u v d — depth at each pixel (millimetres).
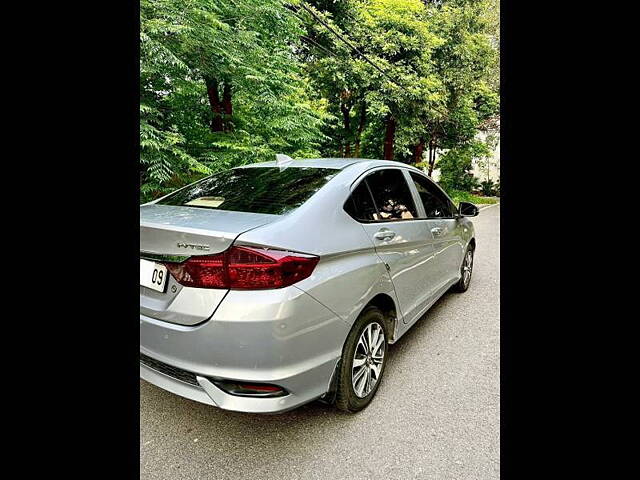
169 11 4535
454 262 3572
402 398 2180
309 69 10461
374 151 15227
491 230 9219
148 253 1703
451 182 18359
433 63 12008
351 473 1634
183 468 1641
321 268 1737
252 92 5891
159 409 2033
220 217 1800
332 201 2000
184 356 1583
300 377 1621
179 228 1637
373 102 10695
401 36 10586
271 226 1673
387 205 2447
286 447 1777
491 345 2863
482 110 16719
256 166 2633
